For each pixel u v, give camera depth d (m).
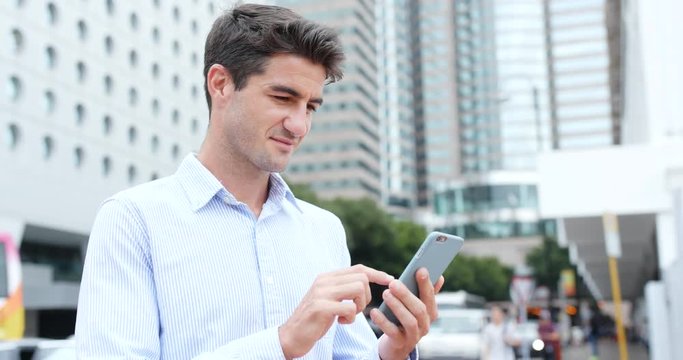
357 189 105.75
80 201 38.09
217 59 1.72
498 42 138.62
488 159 135.88
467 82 139.12
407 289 1.56
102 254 1.61
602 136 134.50
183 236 1.65
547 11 139.75
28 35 35.09
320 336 1.46
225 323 1.61
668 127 18.39
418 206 136.38
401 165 129.75
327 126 107.81
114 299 1.56
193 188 1.71
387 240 55.16
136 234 1.63
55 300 32.56
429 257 1.63
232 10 1.73
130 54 43.47
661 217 15.56
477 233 109.00
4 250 11.95
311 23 1.68
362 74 110.19
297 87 1.66
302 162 107.94
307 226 1.93
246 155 1.71
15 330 11.65
